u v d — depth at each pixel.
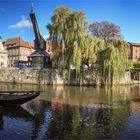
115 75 56.53
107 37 83.75
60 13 58.47
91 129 21.02
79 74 60.16
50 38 59.16
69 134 19.80
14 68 69.62
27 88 54.03
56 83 62.62
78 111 28.17
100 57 57.56
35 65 73.06
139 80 72.44
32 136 19.38
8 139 18.67
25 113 27.09
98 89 52.97
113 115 26.12
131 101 35.88
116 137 19.05
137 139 18.62
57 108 30.06
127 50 58.47
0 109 26.39
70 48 56.59
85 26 58.28
